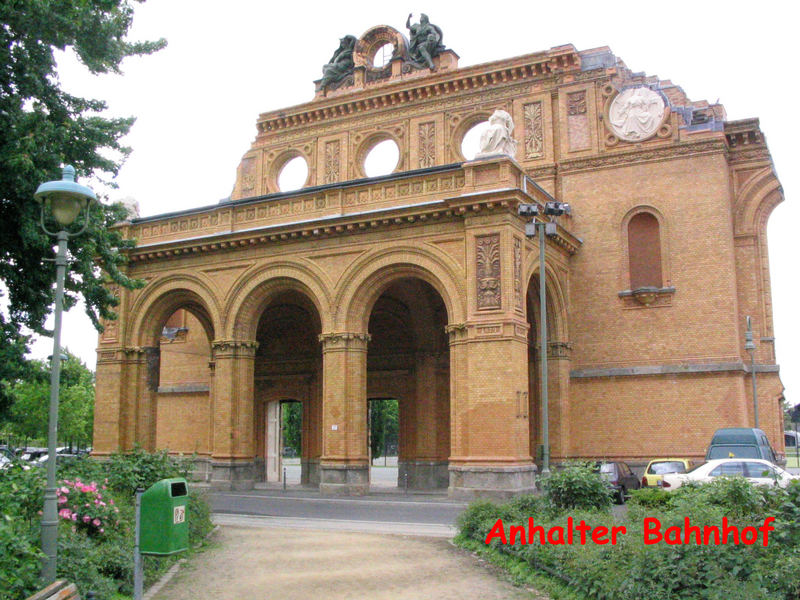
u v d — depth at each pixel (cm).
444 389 3872
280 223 3569
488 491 2884
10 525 1127
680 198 3650
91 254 2261
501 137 3158
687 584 1096
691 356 3525
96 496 1531
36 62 2055
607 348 3662
